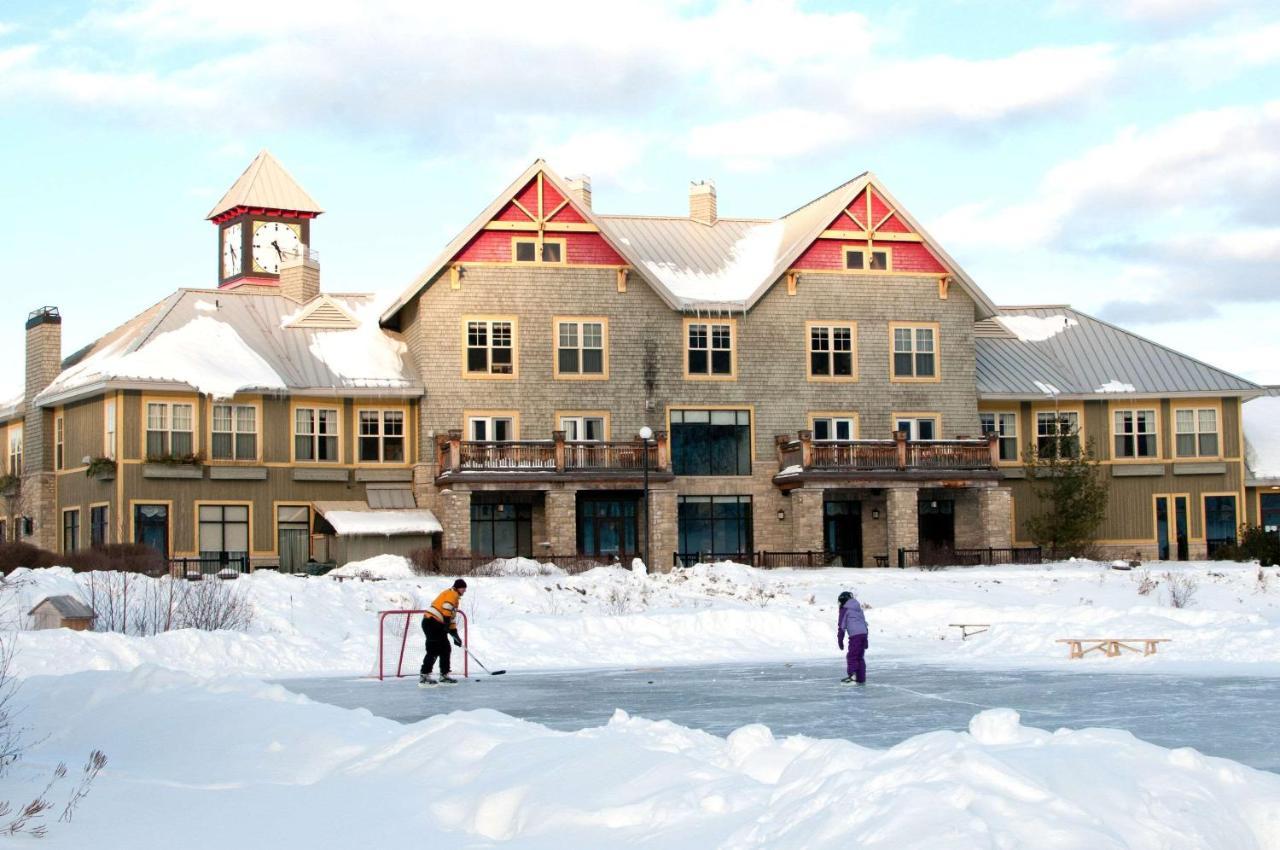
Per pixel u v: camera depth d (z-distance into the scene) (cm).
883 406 5722
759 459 5594
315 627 3253
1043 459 5838
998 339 6278
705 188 6219
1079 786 998
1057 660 2861
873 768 1044
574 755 1273
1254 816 1002
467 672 2706
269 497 5241
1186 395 5944
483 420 5425
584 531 5447
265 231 7706
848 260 5750
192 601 3206
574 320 5509
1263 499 6203
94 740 1669
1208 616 3288
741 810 1076
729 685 2466
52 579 3247
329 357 5519
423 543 5231
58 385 5481
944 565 5303
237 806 1256
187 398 5131
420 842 1116
